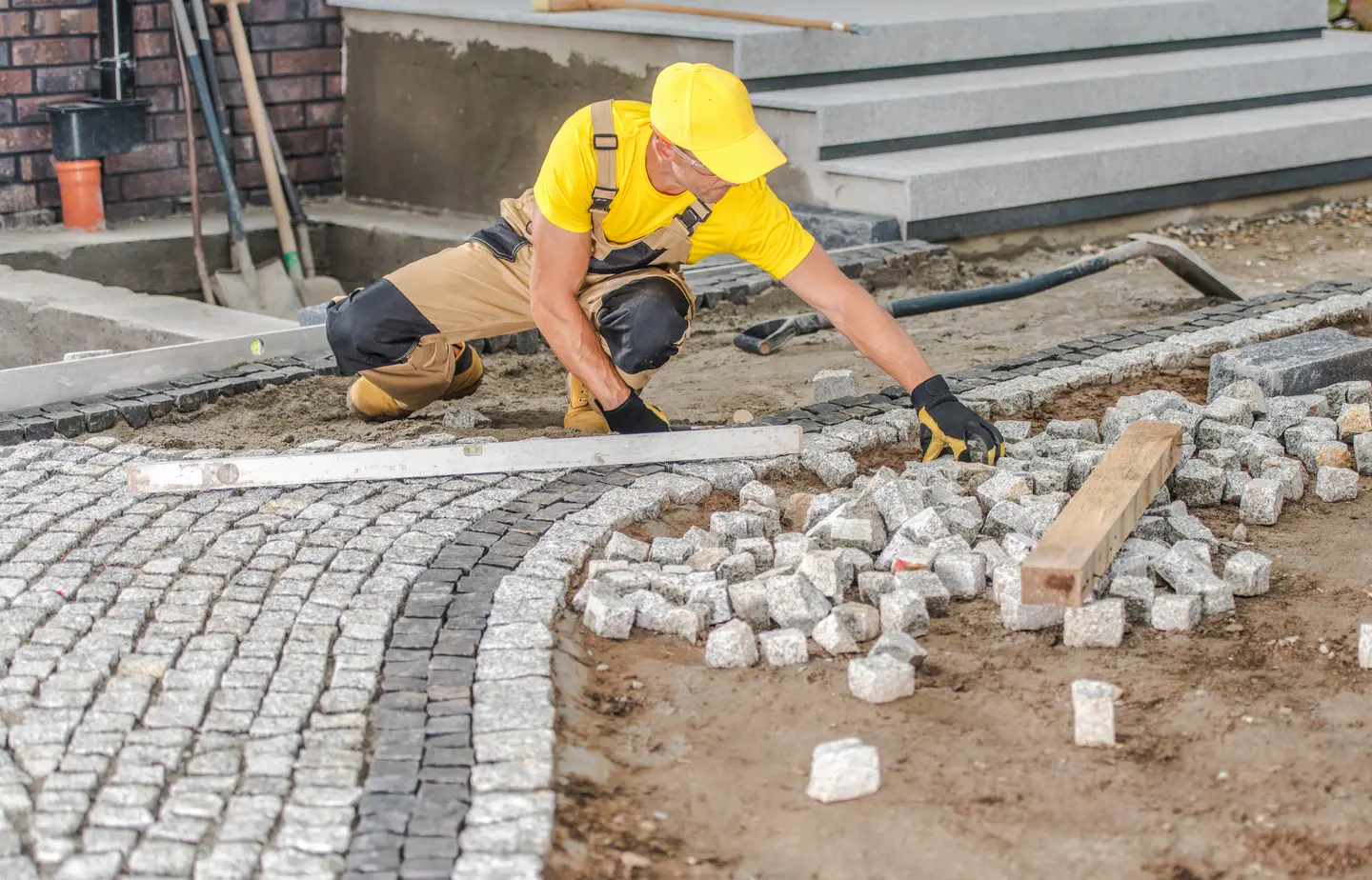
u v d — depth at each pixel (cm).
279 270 857
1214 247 815
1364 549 398
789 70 787
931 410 440
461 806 270
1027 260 789
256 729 297
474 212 908
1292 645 343
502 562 370
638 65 813
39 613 346
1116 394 527
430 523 395
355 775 282
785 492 434
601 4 809
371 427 498
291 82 927
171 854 258
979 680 330
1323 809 278
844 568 371
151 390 514
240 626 341
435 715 299
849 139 774
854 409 492
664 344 435
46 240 805
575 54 838
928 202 744
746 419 506
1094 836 272
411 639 330
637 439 432
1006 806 282
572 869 260
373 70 930
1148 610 353
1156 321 611
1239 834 271
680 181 392
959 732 308
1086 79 855
